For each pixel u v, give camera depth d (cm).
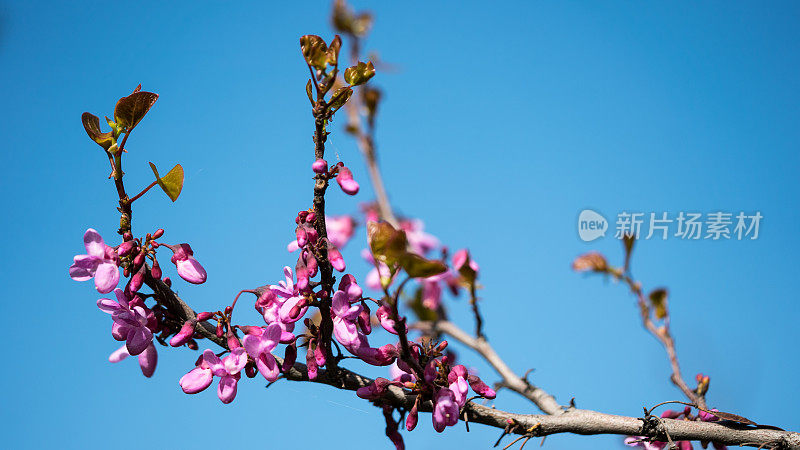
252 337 98
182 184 100
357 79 98
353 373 100
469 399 101
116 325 99
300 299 98
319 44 97
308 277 98
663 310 119
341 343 98
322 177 97
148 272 99
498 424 101
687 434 101
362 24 126
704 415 103
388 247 96
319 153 98
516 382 111
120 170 99
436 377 100
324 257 98
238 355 99
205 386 99
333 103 98
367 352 99
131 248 99
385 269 96
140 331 99
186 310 100
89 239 99
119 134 99
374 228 96
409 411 100
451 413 99
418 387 100
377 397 100
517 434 101
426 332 119
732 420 102
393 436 101
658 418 101
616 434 101
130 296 99
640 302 119
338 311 98
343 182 98
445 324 119
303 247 97
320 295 98
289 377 100
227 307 99
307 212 98
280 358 100
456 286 121
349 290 98
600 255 121
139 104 99
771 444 101
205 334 100
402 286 96
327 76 98
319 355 99
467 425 101
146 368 100
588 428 101
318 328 99
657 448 104
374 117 132
